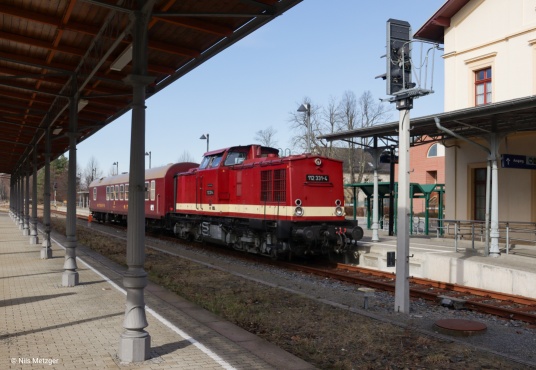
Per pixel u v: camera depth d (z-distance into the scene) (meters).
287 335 7.32
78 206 77.12
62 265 13.25
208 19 7.69
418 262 14.08
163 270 13.24
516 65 17.52
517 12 17.50
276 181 14.82
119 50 9.37
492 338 7.40
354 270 14.17
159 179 24.17
